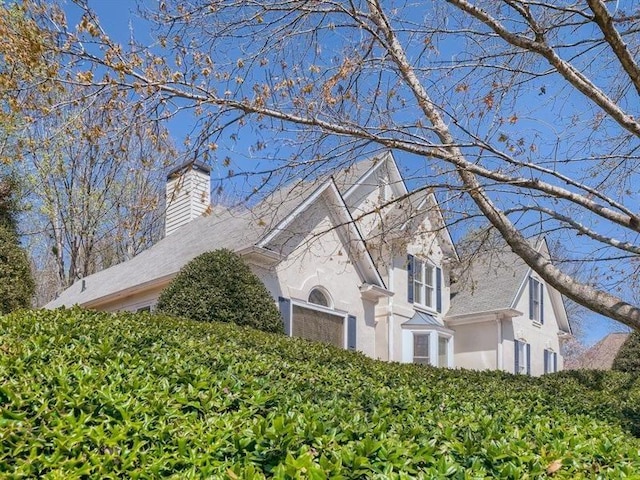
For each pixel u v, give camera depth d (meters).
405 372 7.85
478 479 2.89
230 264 11.39
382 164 9.27
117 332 6.14
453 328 19.83
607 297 6.88
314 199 14.45
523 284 19.78
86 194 16.47
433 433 3.61
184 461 3.20
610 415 6.35
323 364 7.30
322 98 6.64
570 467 3.35
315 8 6.96
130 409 3.74
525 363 20.27
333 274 15.02
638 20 7.06
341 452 3.02
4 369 4.27
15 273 13.02
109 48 6.03
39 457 3.16
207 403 4.02
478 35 7.32
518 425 4.53
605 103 6.31
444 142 7.14
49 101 6.12
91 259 24.91
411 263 18.25
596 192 6.79
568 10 6.26
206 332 7.75
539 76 7.29
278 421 3.32
